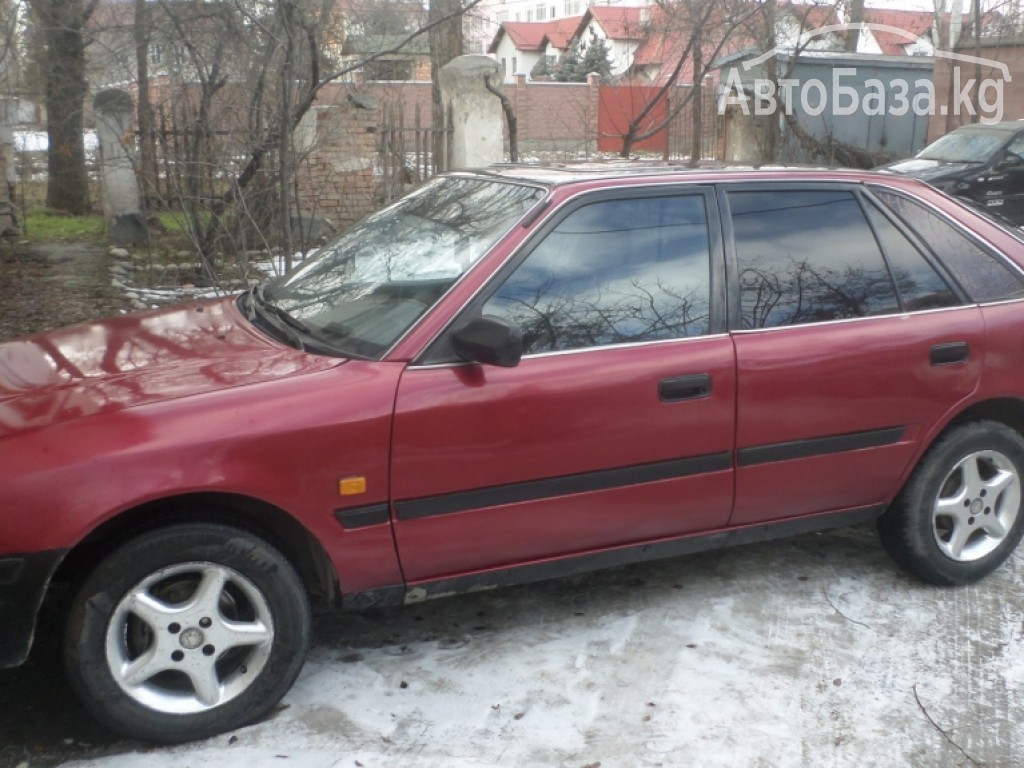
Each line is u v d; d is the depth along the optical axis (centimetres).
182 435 307
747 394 376
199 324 397
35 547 291
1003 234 436
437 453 336
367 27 1343
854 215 410
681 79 1989
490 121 1240
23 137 1638
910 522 419
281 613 326
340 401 325
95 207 1605
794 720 340
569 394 351
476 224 381
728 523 393
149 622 311
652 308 371
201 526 312
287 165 841
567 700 349
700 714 342
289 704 345
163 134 1005
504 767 314
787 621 404
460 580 355
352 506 329
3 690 352
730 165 414
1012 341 419
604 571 447
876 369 395
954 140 1464
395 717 338
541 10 7275
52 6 1283
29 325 846
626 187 377
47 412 315
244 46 950
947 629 400
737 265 385
